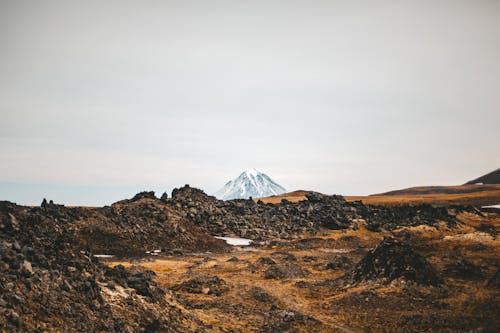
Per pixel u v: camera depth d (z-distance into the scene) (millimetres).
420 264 62469
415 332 44625
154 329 38125
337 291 62688
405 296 55781
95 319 35062
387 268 63031
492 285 58344
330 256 98750
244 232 129875
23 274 34344
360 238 122250
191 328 41906
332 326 47688
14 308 30797
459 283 61312
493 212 147875
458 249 88500
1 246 35719
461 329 44250
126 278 45312
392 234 123875
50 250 41344
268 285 68125
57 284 35938
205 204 147500
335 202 169375
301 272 78875
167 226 112250
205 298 58781
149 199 134875
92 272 41594
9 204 86938
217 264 87188
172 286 65562
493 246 88250
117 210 116062
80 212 100875
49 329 31312
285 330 46125
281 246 114188
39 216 86688
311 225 138500
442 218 132750
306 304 57219
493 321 45188
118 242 96125
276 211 154375
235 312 52438
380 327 46812
